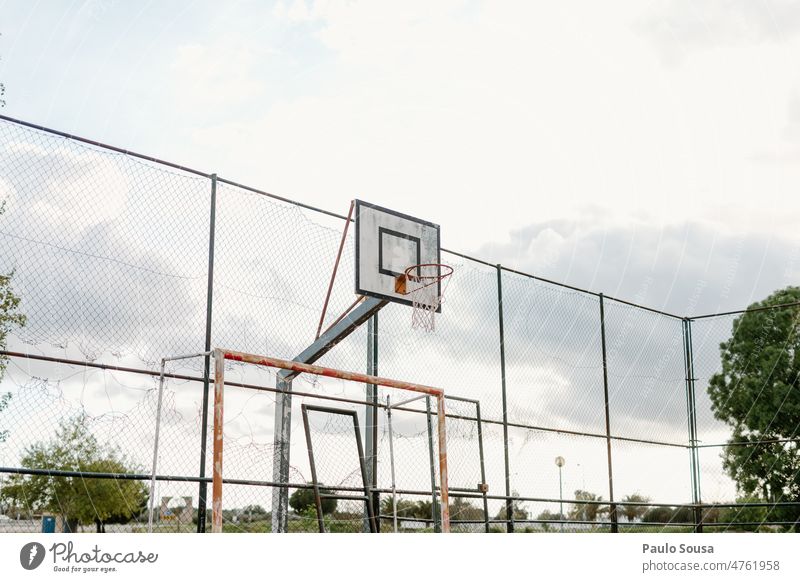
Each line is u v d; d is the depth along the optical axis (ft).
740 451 51.44
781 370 55.16
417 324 28.91
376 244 28.50
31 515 25.25
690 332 42.91
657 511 38.37
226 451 24.68
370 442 29.17
